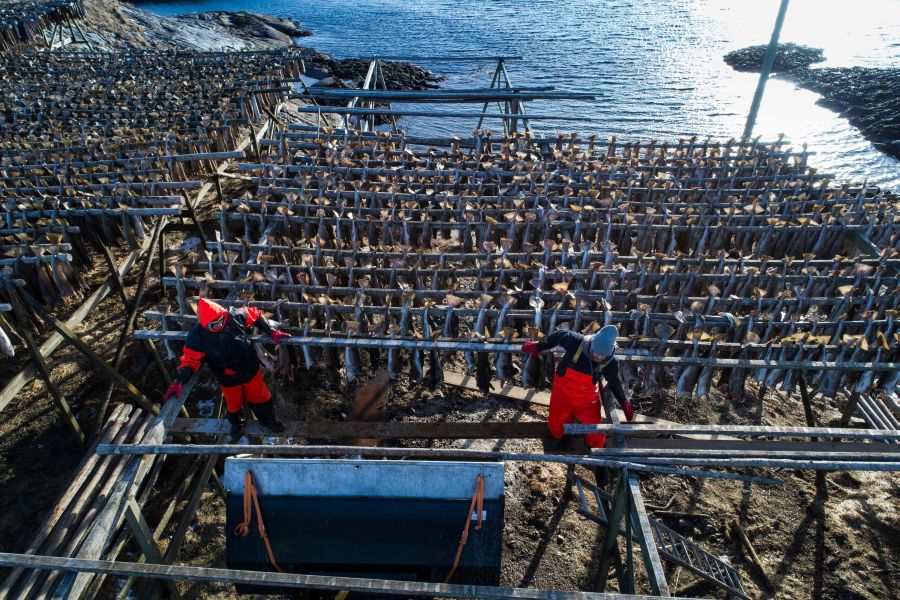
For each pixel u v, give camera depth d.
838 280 6.40
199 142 9.96
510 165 8.88
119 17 27.14
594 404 4.96
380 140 9.73
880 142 24.73
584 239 7.62
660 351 5.48
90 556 4.15
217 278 6.52
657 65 35.06
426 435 5.26
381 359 5.88
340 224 7.48
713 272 6.72
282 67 14.79
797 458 4.82
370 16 50.09
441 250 7.56
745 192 8.29
